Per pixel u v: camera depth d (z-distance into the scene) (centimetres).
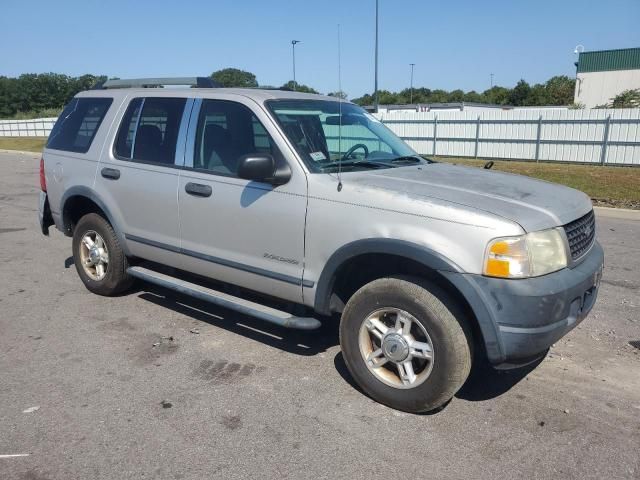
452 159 2550
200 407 368
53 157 589
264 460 314
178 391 388
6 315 528
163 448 324
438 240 333
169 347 459
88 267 581
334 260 373
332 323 510
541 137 2367
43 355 443
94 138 548
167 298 574
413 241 339
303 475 302
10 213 1089
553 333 330
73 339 474
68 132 585
